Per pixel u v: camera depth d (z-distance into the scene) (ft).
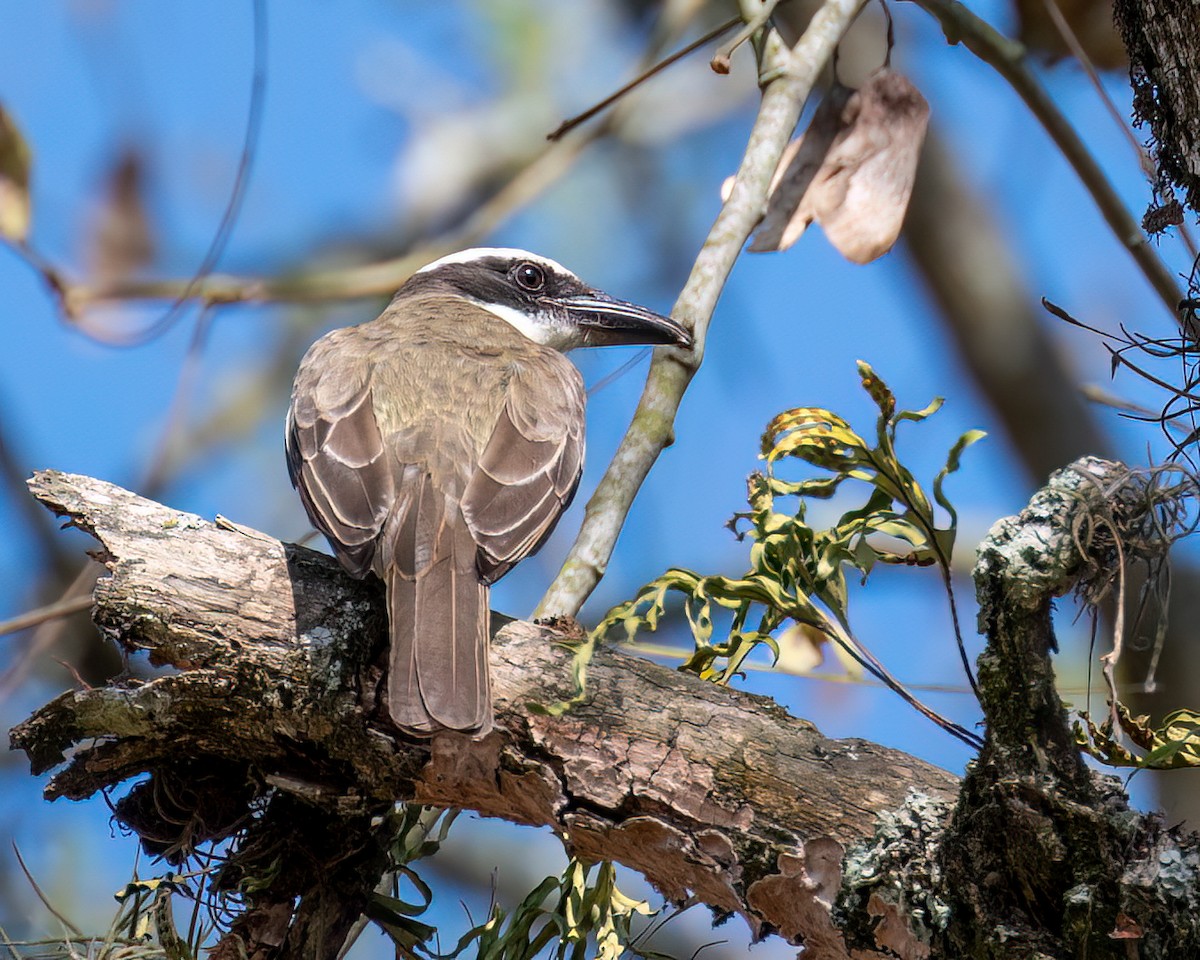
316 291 42.75
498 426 29.94
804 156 32.99
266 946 23.70
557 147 46.52
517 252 39.91
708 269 29.50
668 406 28.60
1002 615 18.98
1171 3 22.58
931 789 21.07
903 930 20.17
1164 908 18.35
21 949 25.95
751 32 29.43
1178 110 22.93
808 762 21.58
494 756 22.59
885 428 23.39
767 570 24.07
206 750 23.67
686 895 22.72
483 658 23.08
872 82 32.94
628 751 22.11
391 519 27.53
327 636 23.11
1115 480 19.19
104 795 24.41
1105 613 44.39
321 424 29.81
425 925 24.48
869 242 32.45
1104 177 32.68
